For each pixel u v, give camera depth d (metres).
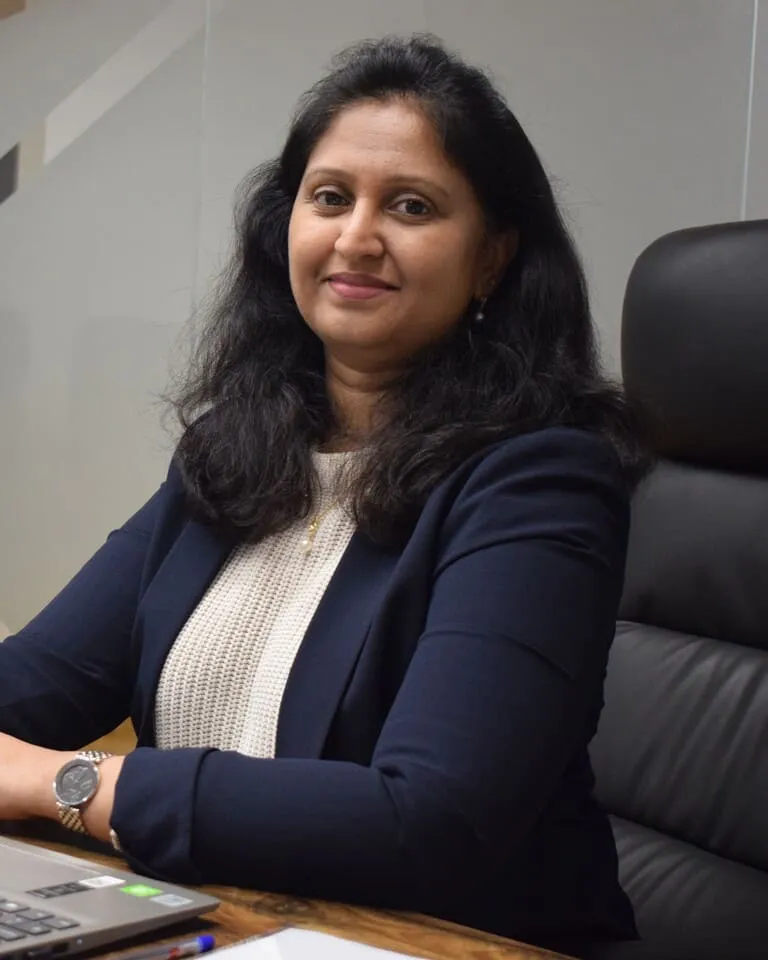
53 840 0.99
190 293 3.62
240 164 3.54
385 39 1.35
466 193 1.22
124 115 3.72
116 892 0.79
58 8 3.79
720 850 1.40
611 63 2.97
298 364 1.37
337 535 1.21
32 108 3.84
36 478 3.93
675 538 1.51
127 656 1.32
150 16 3.65
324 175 1.23
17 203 3.89
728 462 1.48
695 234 1.50
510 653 0.96
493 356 1.23
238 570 1.24
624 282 2.96
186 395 1.44
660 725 1.47
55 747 1.29
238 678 1.18
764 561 1.44
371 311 1.22
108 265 3.76
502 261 1.28
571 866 1.12
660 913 1.38
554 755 0.96
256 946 0.71
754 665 1.43
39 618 1.34
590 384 1.23
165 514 1.32
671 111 2.90
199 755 0.93
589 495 1.07
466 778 0.91
